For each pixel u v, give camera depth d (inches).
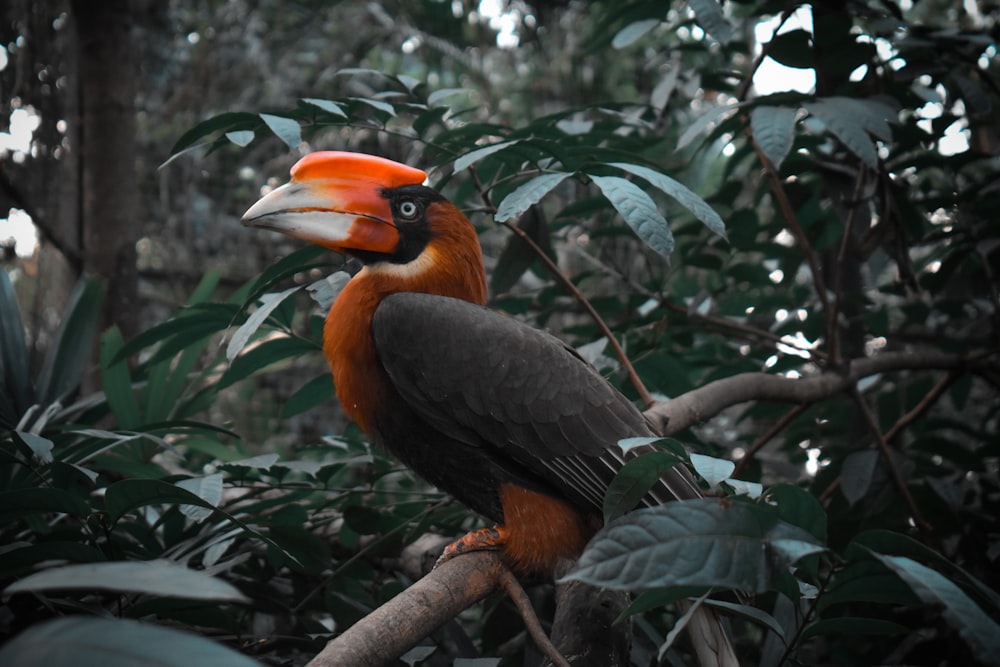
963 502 142.6
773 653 93.5
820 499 138.1
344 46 260.1
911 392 166.6
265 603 111.3
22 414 125.8
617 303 154.3
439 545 125.2
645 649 115.5
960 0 197.8
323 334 115.9
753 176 209.5
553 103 240.7
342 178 111.3
